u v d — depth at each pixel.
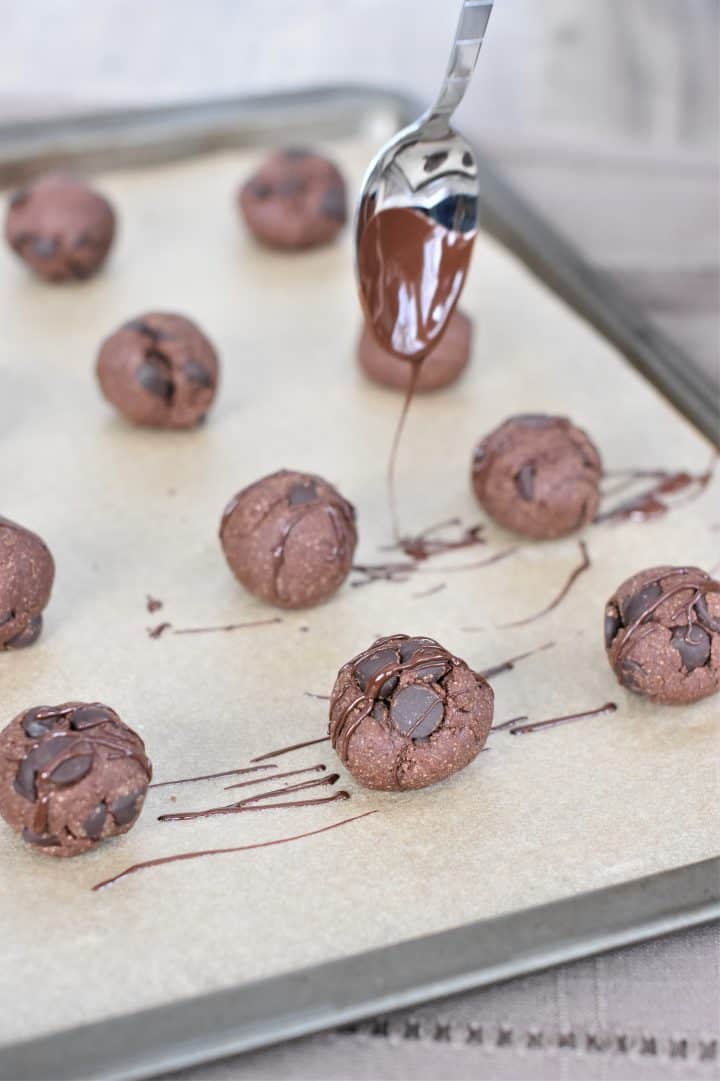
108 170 0.68
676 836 0.44
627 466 0.55
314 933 0.42
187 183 0.68
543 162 0.69
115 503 0.53
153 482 0.54
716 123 0.72
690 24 0.78
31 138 0.67
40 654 0.48
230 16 0.79
